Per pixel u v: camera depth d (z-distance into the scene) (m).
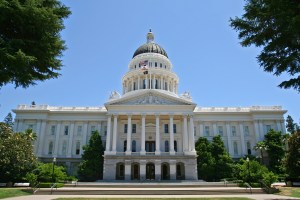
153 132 66.50
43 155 70.25
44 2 20.42
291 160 45.03
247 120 73.44
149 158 58.16
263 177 38.00
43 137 70.94
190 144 60.09
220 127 73.75
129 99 63.31
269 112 72.56
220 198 26.88
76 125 73.75
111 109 62.84
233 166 57.47
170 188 38.91
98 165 59.81
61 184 41.25
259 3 19.23
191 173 57.03
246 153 70.94
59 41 20.95
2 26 18.36
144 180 55.12
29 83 20.48
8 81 18.97
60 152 70.88
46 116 72.69
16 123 71.62
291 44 18.86
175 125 67.62
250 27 20.19
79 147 71.62
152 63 83.44
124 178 57.47
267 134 66.12
